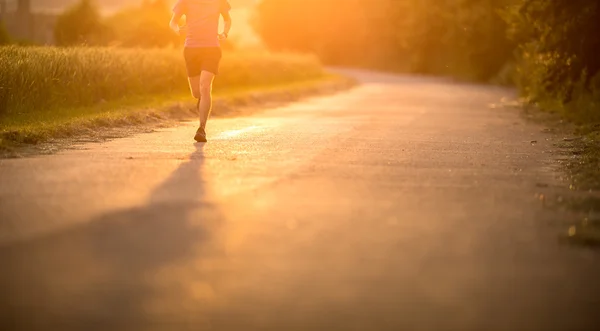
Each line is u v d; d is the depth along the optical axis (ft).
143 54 128.47
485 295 26.14
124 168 52.13
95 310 24.17
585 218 38.11
